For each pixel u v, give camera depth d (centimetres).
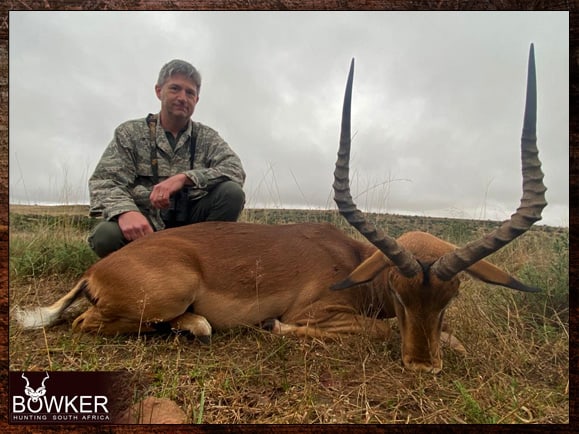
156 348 117
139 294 120
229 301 130
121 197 154
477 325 128
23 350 111
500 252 201
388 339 120
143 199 165
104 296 123
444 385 98
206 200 169
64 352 110
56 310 127
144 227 147
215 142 178
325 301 130
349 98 97
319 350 116
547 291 142
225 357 113
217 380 98
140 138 167
